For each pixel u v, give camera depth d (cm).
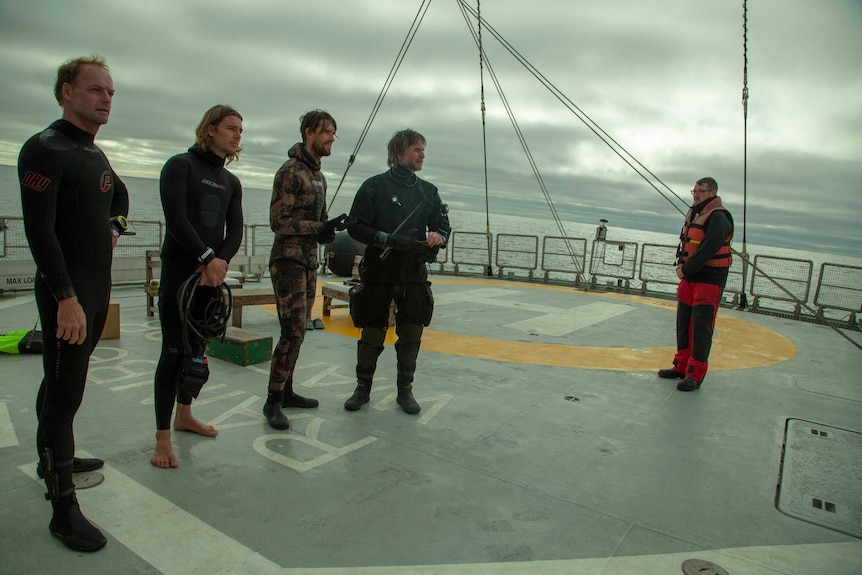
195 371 269
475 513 250
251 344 470
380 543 223
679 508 266
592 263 1188
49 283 201
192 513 240
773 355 629
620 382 480
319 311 754
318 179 347
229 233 300
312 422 352
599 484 287
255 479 273
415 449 318
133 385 408
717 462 324
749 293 1019
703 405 430
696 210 470
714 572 215
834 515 267
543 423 372
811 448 352
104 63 217
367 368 383
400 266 365
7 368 431
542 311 840
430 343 593
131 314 677
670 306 968
